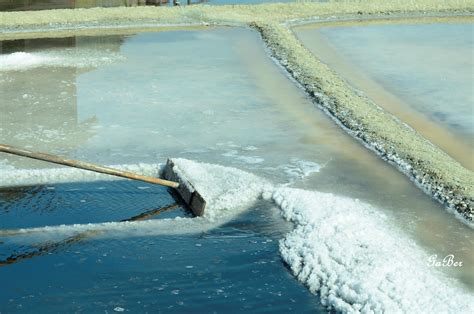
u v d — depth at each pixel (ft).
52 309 14.80
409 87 34.68
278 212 19.71
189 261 16.87
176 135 26.48
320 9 60.03
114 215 19.80
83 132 26.71
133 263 16.78
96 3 62.64
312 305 14.92
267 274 16.22
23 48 44.06
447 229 18.49
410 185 21.65
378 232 17.60
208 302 14.99
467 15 59.77
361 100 31.30
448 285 15.40
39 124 27.63
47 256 17.15
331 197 20.25
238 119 28.63
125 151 24.68
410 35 49.85
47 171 22.41
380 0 64.03
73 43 45.83
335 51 44.52
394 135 26.04
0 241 17.92
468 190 20.61
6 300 15.17
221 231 18.58
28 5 60.80
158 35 49.37
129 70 37.52
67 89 33.14
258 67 38.83
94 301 15.10
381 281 15.08
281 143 25.67
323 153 24.59
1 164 23.27
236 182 21.58
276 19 56.54
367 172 22.79
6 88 33.22
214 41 47.09
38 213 19.80
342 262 16.02
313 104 31.12
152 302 15.01
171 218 19.66
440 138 26.78
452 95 33.04
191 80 35.29
